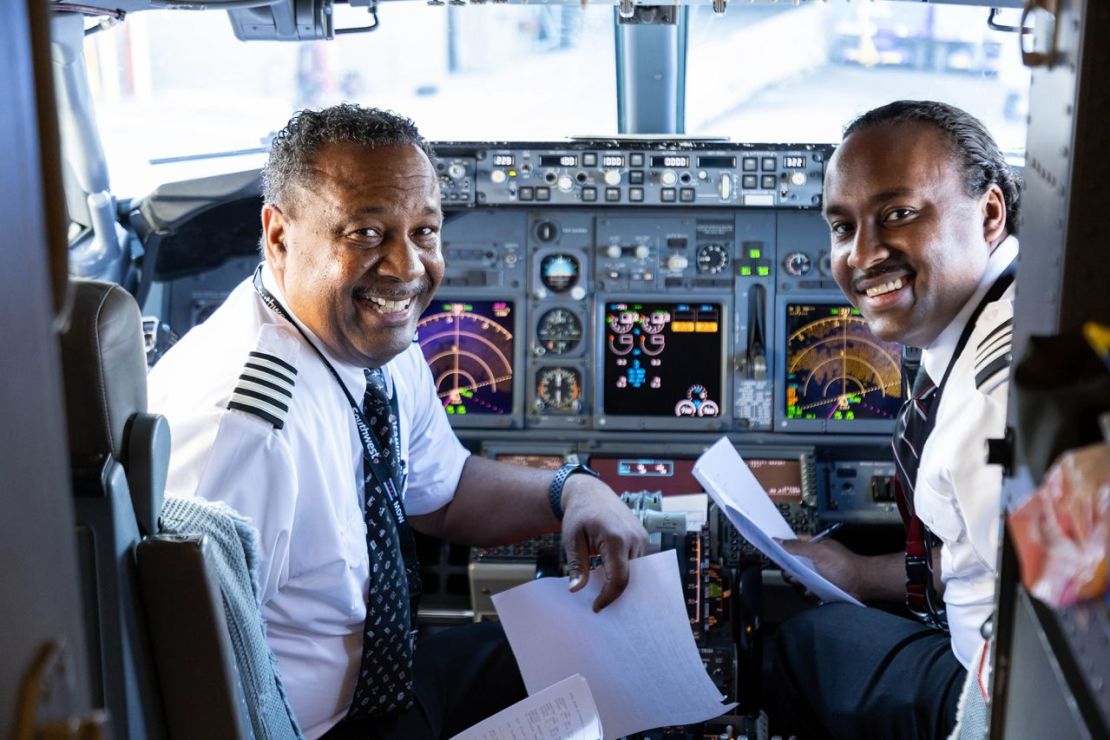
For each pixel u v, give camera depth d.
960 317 2.59
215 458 2.29
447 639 3.02
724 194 3.77
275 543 2.36
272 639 2.46
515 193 3.80
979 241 2.57
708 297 3.89
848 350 3.86
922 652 2.74
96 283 1.70
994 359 2.33
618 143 3.78
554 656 2.66
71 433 1.64
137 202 3.92
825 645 2.91
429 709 2.78
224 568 1.84
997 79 4.14
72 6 2.91
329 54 4.31
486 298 3.93
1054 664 1.06
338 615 2.54
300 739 2.09
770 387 3.88
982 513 2.30
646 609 2.71
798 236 3.87
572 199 3.80
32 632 0.96
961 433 2.35
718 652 3.25
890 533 3.91
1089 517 0.85
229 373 2.44
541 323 3.93
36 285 0.98
